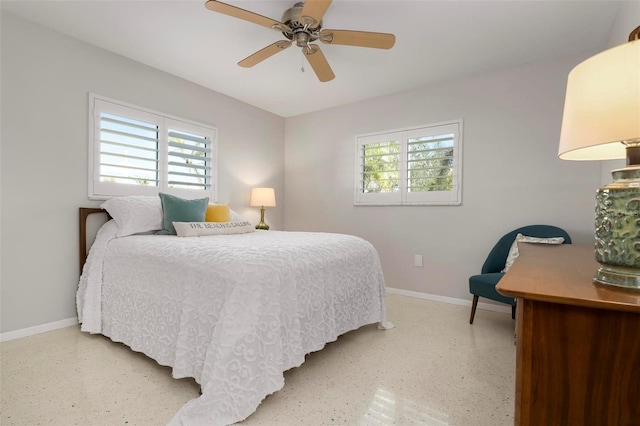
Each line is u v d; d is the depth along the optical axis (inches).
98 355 77.3
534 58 107.1
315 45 80.7
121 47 102.4
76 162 97.6
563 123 35.2
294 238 91.0
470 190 122.2
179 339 62.4
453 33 91.6
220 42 99.0
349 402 60.2
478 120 120.3
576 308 27.1
